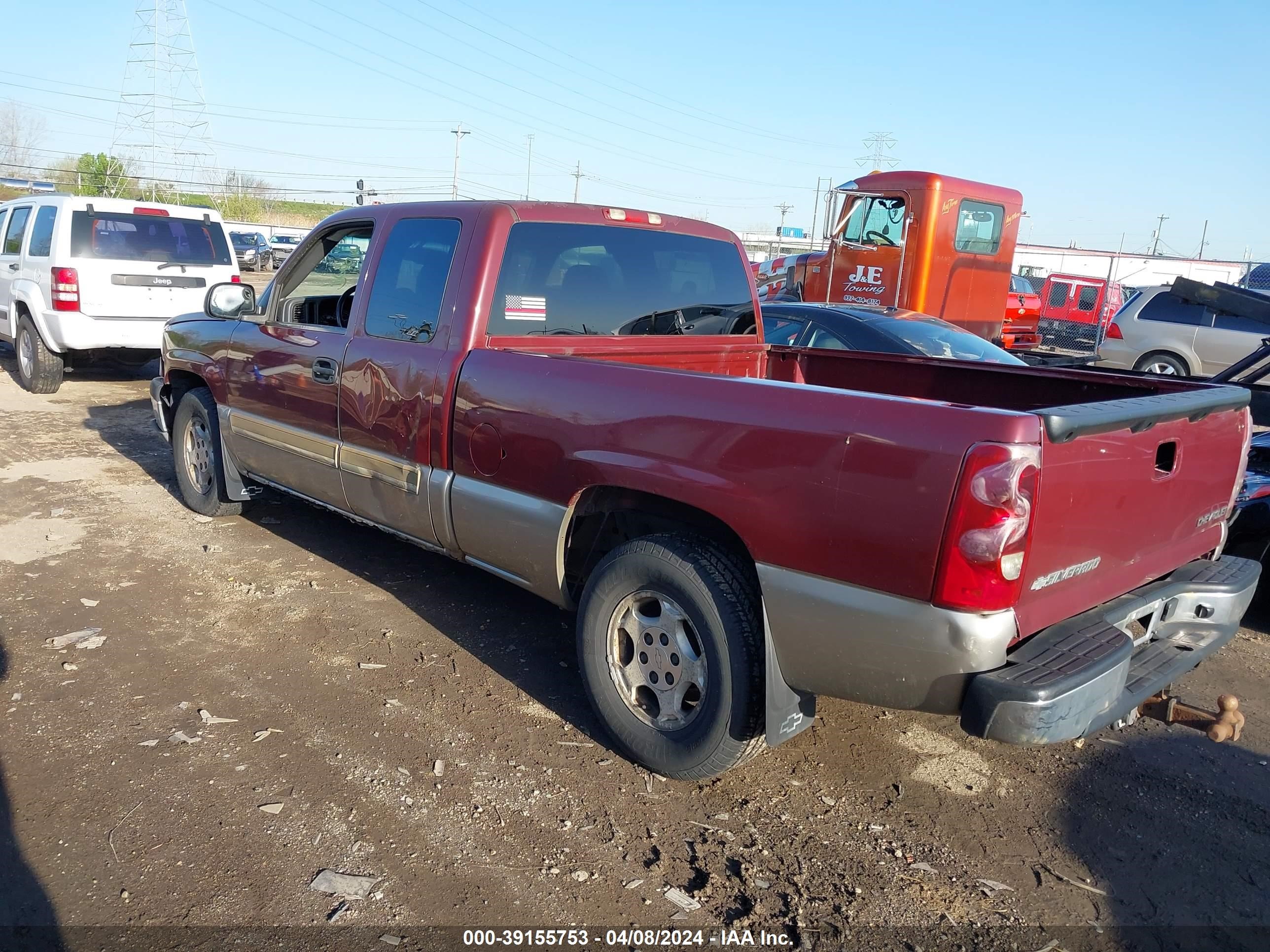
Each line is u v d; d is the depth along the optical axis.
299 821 3.08
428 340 4.08
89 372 12.31
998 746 3.83
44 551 5.43
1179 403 2.99
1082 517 2.75
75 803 3.11
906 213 12.30
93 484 6.88
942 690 2.67
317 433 4.74
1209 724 3.21
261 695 3.89
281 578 5.18
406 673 4.14
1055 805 3.42
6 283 10.77
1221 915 2.87
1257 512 5.09
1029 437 2.49
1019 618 2.62
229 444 5.60
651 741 3.37
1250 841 3.26
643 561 3.28
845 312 7.59
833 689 2.92
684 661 3.26
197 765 3.36
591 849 3.02
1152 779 3.63
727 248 4.97
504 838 3.05
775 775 3.53
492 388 3.76
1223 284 5.36
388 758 3.48
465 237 4.01
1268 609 5.43
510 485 3.73
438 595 5.04
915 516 2.60
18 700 3.75
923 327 7.48
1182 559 3.45
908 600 2.65
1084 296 20.84
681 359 4.71
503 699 3.96
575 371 3.52
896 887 2.92
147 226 10.22
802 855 3.05
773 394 2.95
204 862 2.86
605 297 4.39
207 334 5.72
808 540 2.82
